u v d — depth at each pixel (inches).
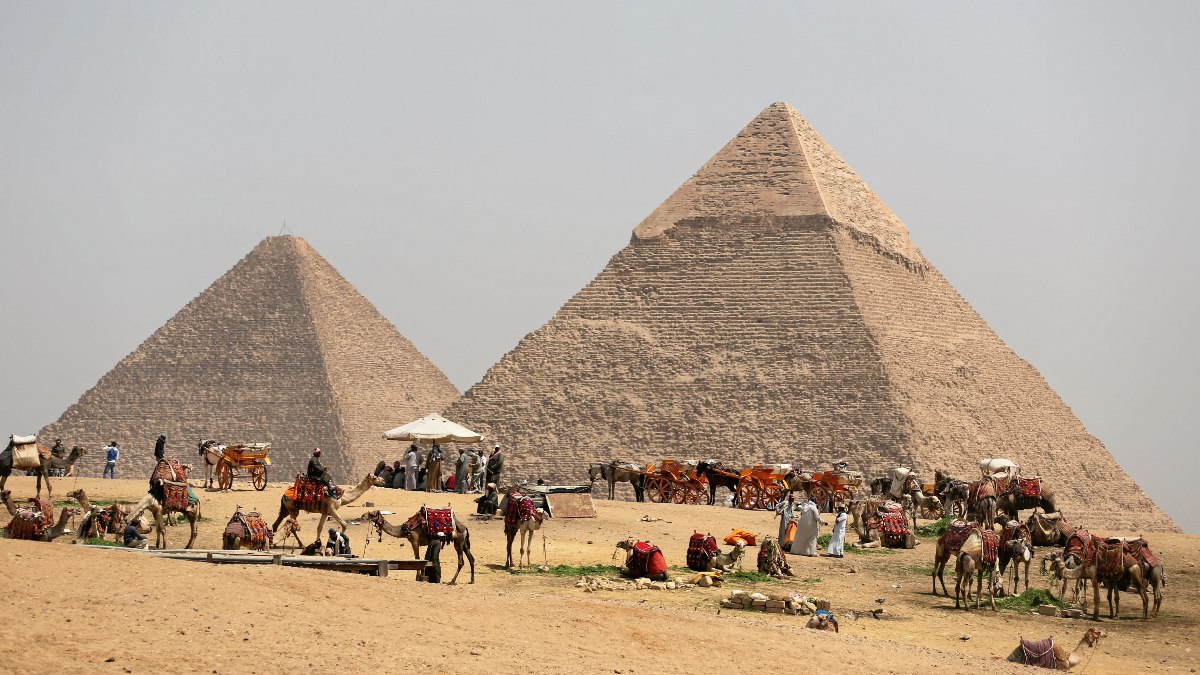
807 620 2546.8
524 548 3240.7
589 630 2027.6
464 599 2117.4
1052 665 2306.8
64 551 2031.3
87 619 1747.0
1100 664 2395.4
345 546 2664.9
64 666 1600.6
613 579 2827.3
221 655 1690.5
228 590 1943.9
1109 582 2824.8
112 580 1905.8
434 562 2561.5
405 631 1887.3
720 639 2073.1
